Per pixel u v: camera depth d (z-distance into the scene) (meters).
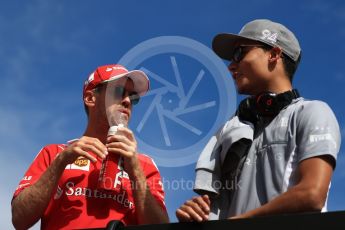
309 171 2.25
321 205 2.17
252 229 1.94
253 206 2.43
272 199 2.29
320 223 1.84
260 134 2.59
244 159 2.57
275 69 2.73
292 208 2.16
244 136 2.57
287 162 2.40
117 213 3.21
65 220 3.17
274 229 1.90
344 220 1.80
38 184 3.13
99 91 3.54
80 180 3.26
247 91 2.77
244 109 2.70
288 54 2.76
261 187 2.46
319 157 2.28
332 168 2.29
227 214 2.56
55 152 3.45
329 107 2.49
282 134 2.49
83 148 3.08
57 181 3.13
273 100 2.61
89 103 3.57
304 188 2.17
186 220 2.30
